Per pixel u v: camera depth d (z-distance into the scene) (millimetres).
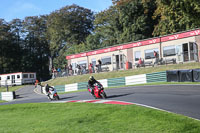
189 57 26281
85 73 36375
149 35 45062
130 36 44344
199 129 6910
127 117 9000
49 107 14266
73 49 61625
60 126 8891
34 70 73625
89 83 15930
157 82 22594
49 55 75500
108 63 35031
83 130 8031
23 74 45750
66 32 65812
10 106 17031
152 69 27594
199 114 8805
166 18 32750
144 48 30859
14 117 12586
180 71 20625
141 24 43250
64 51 66375
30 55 73062
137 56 31656
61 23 64625
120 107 10867
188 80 19969
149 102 12164
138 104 11547
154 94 15125
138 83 24547
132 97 14664
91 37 57250
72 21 65938
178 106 10531
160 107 10625
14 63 70125
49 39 73188
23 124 10219
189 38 26547
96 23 57125
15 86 44594
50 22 67875
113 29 53750
